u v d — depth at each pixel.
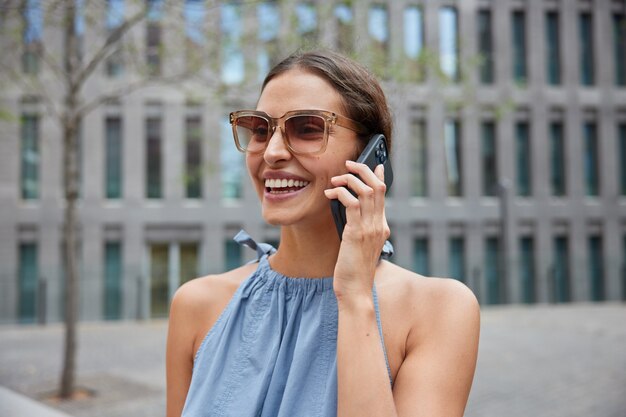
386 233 1.10
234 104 8.55
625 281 20.77
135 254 18.20
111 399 7.13
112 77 18.12
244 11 7.55
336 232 1.21
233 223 18.83
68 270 7.31
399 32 9.08
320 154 1.13
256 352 1.18
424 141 19.92
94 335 13.27
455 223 20.00
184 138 17.80
